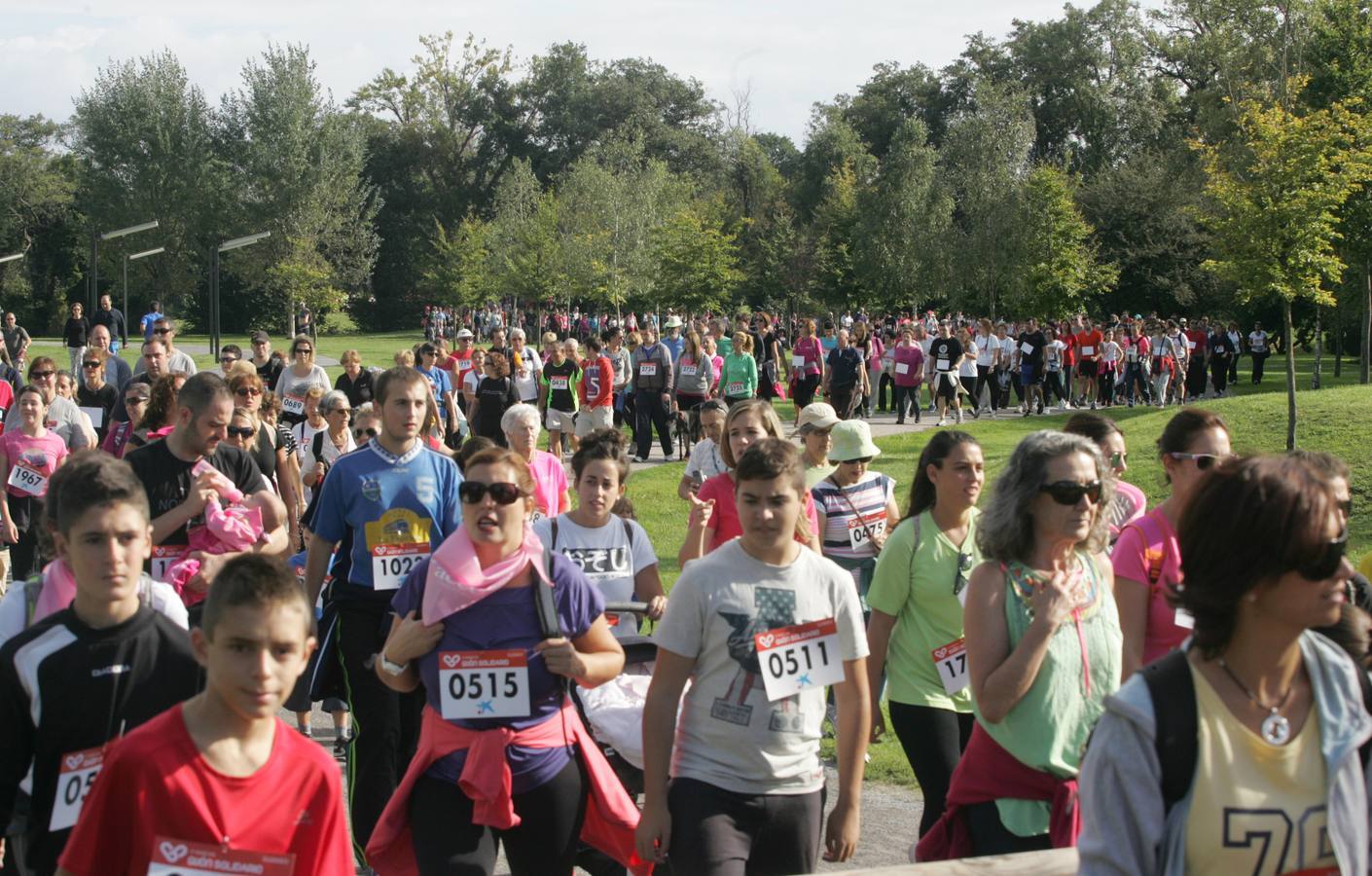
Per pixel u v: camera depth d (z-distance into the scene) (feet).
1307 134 65.36
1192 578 7.77
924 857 13.74
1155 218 181.78
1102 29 244.01
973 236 165.78
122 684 11.80
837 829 13.84
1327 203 65.46
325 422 34.63
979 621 12.94
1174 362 101.50
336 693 19.43
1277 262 65.82
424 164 293.84
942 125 276.82
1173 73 240.94
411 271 285.64
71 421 35.73
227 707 9.95
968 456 16.71
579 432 61.05
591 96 303.48
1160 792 7.66
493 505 13.58
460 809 13.62
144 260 221.66
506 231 222.48
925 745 16.70
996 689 12.47
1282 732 7.70
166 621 12.23
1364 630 10.43
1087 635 12.98
